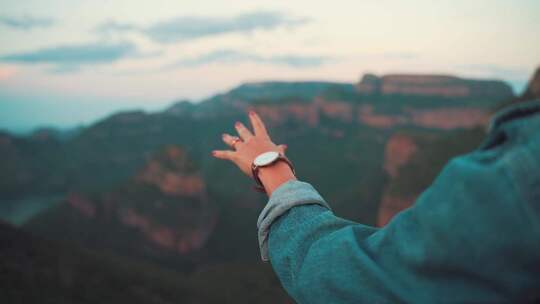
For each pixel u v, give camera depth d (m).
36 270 28.86
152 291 36.34
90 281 31.92
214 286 45.22
